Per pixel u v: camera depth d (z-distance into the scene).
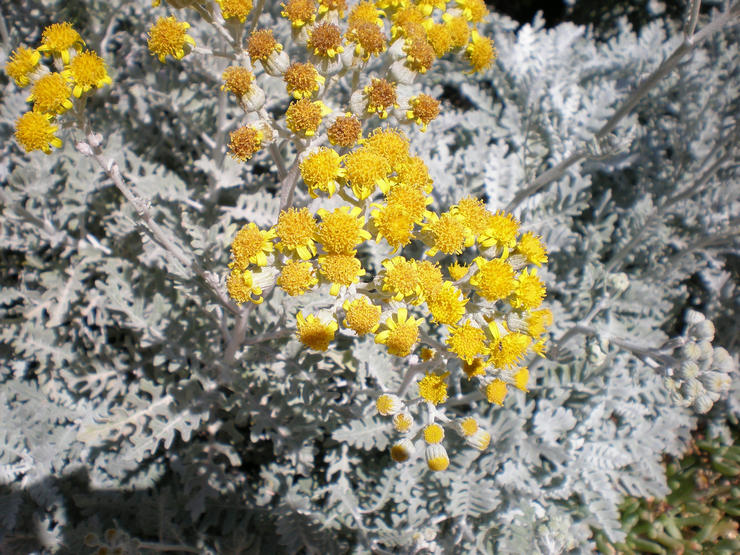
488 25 0.45
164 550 0.32
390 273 0.24
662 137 0.44
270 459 0.36
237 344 0.30
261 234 0.24
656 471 0.35
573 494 0.36
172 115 0.40
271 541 0.34
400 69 0.27
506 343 0.25
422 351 0.26
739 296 0.41
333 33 0.25
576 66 0.44
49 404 0.33
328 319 0.24
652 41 0.44
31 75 0.24
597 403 0.35
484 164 0.39
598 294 0.38
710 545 0.36
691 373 0.26
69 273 0.34
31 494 0.32
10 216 0.33
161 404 0.31
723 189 0.40
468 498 0.32
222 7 0.25
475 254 0.38
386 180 0.24
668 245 0.42
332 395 0.33
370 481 0.34
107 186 0.37
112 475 0.33
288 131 0.26
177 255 0.27
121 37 0.39
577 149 0.32
